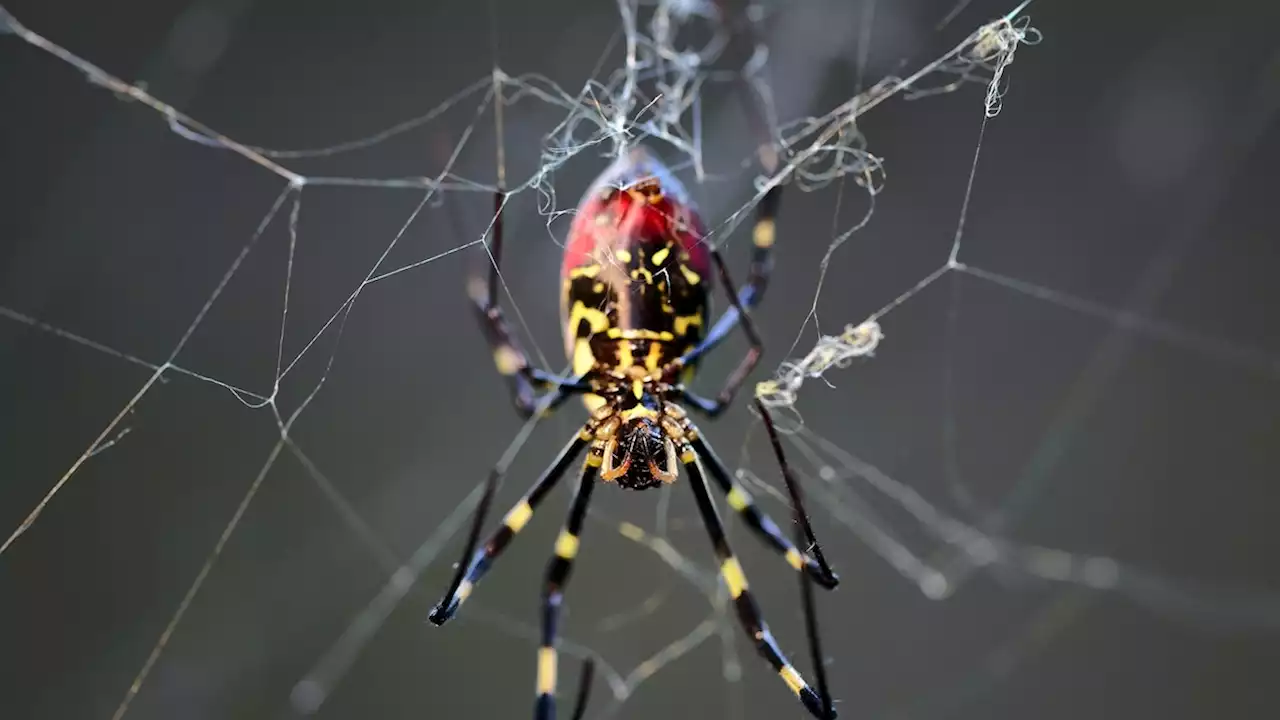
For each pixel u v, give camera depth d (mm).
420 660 279
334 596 280
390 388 282
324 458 280
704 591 279
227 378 268
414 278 283
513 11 277
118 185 272
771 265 235
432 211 266
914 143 278
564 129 241
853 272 273
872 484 279
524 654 278
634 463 227
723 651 278
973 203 280
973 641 283
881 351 281
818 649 229
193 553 277
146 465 274
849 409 279
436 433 282
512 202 240
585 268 226
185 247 271
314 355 245
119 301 271
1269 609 282
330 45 277
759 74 263
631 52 260
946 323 281
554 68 274
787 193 267
